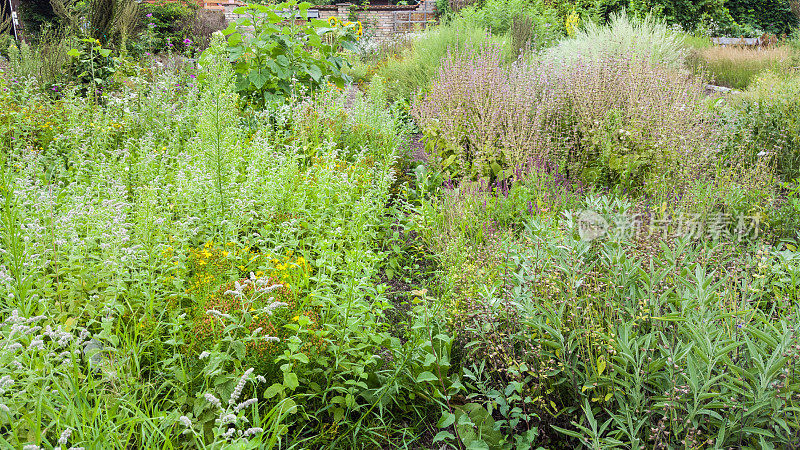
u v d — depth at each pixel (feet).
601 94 18.15
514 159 16.67
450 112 19.22
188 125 19.20
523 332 8.30
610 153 16.30
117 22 29.94
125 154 14.30
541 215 13.14
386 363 9.23
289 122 20.24
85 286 9.32
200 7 74.38
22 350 7.08
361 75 44.34
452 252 11.76
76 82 26.21
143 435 6.50
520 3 51.70
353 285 8.84
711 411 6.56
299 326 8.02
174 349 8.04
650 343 7.41
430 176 17.69
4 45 37.27
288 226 11.64
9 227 9.73
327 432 7.90
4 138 16.96
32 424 6.27
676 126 16.60
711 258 9.51
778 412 6.41
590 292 8.47
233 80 17.79
